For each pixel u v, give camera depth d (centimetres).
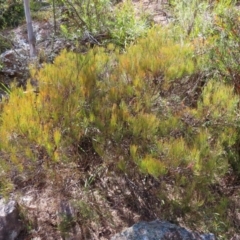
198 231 242
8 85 406
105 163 244
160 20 489
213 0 456
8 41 482
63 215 256
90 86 255
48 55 428
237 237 246
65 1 475
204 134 235
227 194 270
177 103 262
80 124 239
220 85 277
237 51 308
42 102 242
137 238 224
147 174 236
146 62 268
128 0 503
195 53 312
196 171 223
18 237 252
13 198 258
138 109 238
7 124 231
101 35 463
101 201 261
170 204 239
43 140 221
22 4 578
